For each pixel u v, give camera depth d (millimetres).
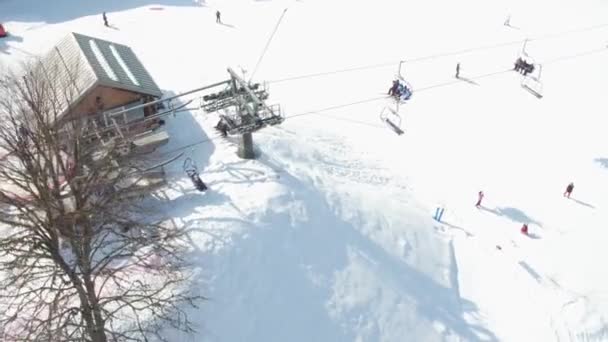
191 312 21188
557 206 34281
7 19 49500
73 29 48719
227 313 21891
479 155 38531
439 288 27469
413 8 63094
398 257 27750
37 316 19047
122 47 32719
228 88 27281
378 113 41688
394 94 33750
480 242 31094
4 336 17688
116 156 21625
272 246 24109
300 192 27109
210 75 42969
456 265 29406
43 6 53594
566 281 28672
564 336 25938
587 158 38938
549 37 57781
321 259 25203
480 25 59688
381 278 26094
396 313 25078
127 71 29891
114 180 18875
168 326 20516
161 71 42688
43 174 16578
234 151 29281
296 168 29672
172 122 32312
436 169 36750
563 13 64750
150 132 28312
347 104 42281
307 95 42844
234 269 22781
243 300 22391
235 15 56125
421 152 38219
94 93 27766
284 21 55938
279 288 23328
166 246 20578
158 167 25750
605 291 27625
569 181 36594
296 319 23078
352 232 27344
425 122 41531
